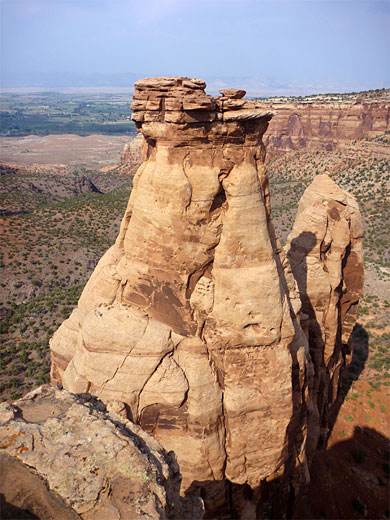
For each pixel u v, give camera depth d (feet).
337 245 74.18
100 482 23.49
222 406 45.52
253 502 49.03
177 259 44.27
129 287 47.39
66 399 29.58
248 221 43.14
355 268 82.69
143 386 44.11
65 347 54.19
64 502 22.50
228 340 44.50
